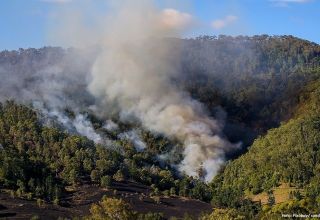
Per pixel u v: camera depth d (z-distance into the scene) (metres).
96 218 139.25
